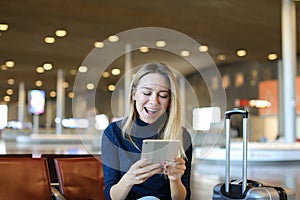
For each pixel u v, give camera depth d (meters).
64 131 19.38
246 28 11.02
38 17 9.94
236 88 17.34
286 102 9.76
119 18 10.02
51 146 14.96
